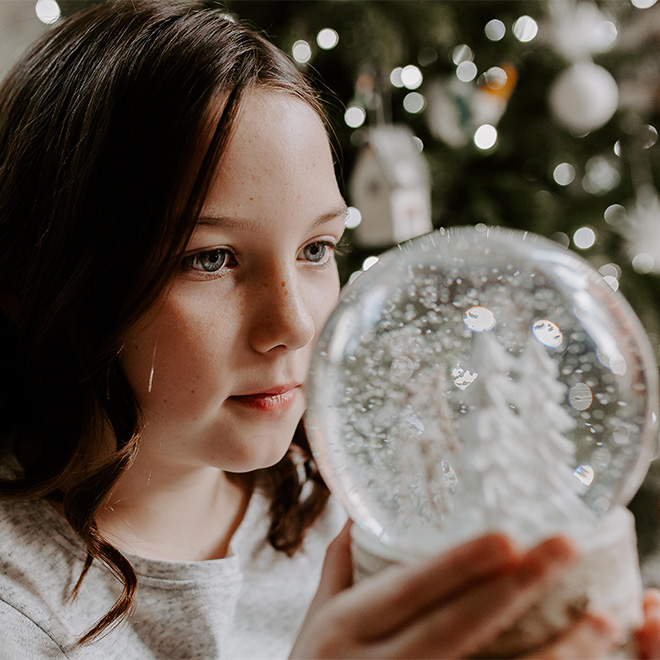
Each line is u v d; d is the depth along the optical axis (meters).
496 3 1.38
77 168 0.56
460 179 1.43
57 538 0.61
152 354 0.53
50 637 0.57
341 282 1.27
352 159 1.33
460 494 0.35
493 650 0.32
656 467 1.35
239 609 0.71
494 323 0.37
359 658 0.31
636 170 1.55
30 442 0.69
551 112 1.41
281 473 0.77
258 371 0.54
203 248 0.52
